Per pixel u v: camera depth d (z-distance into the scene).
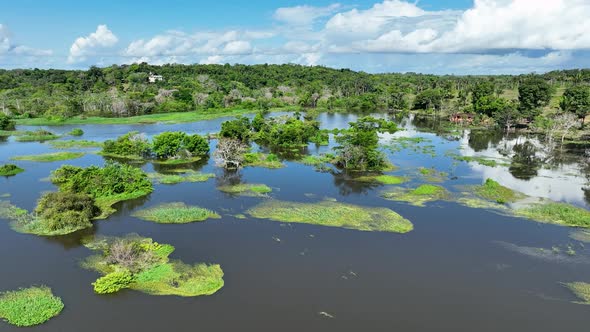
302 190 86.19
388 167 104.31
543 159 115.38
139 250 55.91
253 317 44.22
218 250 58.88
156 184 89.38
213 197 81.12
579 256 58.09
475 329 43.12
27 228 64.44
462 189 86.50
